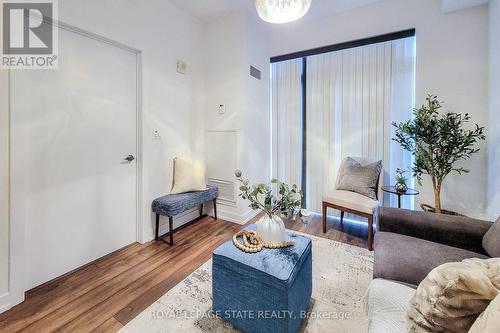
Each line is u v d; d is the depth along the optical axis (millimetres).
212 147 3141
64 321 1413
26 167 1614
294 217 1467
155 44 2453
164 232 2678
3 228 1475
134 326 1377
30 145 1651
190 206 2605
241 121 2898
